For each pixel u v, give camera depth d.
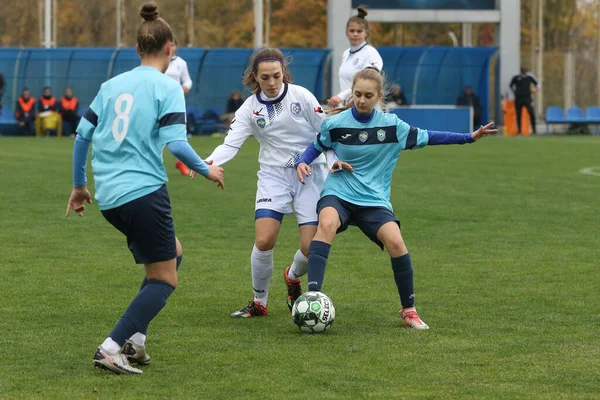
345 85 23.59
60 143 54.78
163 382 10.29
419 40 109.44
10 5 103.25
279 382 10.28
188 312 13.97
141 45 11.01
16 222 23.08
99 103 10.91
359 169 13.18
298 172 13.06
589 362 11.09
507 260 18.39
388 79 69.75
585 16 113.75
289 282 14.17
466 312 13.90
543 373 10.63
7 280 16.11
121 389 10.04
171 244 10.83
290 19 104.81
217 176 10.87
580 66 104.12
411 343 12.02
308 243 13.62
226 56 68.00
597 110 70.81
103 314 13.66
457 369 10.80
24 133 64.12
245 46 106.19
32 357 11.30
